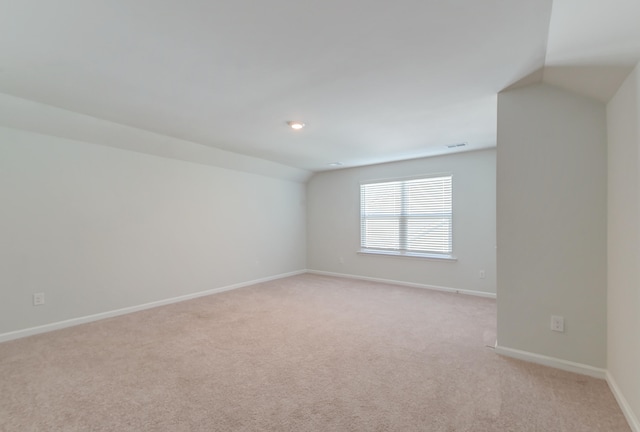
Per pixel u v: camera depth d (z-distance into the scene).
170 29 1.62
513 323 2.48
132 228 3.84
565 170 2.26
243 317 3.57
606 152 2.13
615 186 1.97
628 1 1.27
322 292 4.79
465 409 1.83
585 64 1.88
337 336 2.99
